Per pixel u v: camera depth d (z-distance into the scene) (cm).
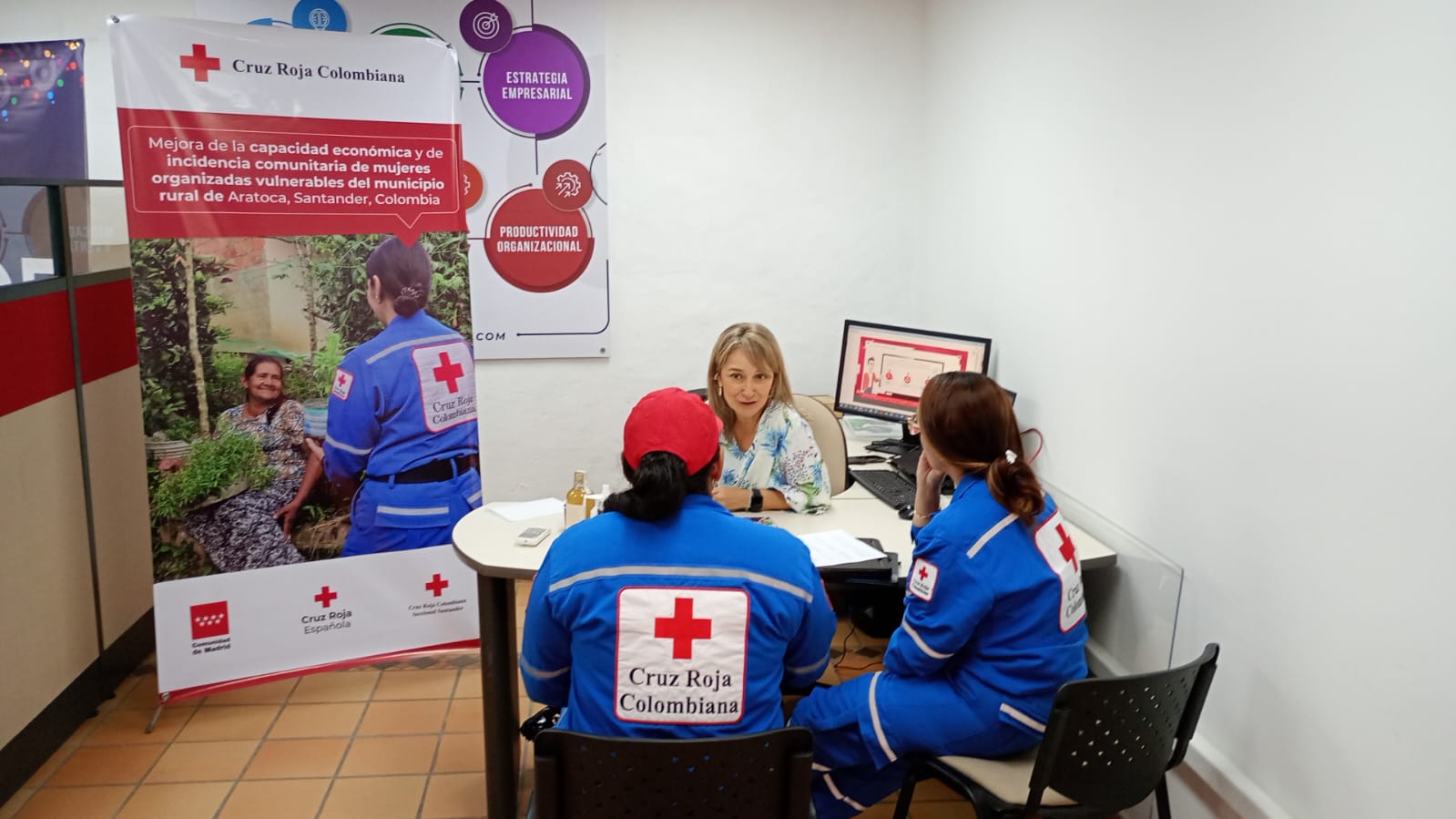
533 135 363
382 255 270
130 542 306
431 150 270
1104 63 240
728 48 369
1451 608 142
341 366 271
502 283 372
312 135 257
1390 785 154
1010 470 177
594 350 383
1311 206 169
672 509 149
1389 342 152
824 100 377
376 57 260
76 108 347
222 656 271
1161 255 216
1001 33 304
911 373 324
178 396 257
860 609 334
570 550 151
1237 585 191
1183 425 208
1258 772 186
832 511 262
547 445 390
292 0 344
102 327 289
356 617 284
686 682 145
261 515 270
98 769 253
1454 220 139
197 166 247
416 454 284
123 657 300
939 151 365
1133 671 229
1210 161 197
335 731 274
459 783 250
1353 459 160
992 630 178
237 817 234
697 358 390
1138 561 224
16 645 244
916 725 179
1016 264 296
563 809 142
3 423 240
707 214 379
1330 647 166
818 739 191
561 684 164
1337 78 162
